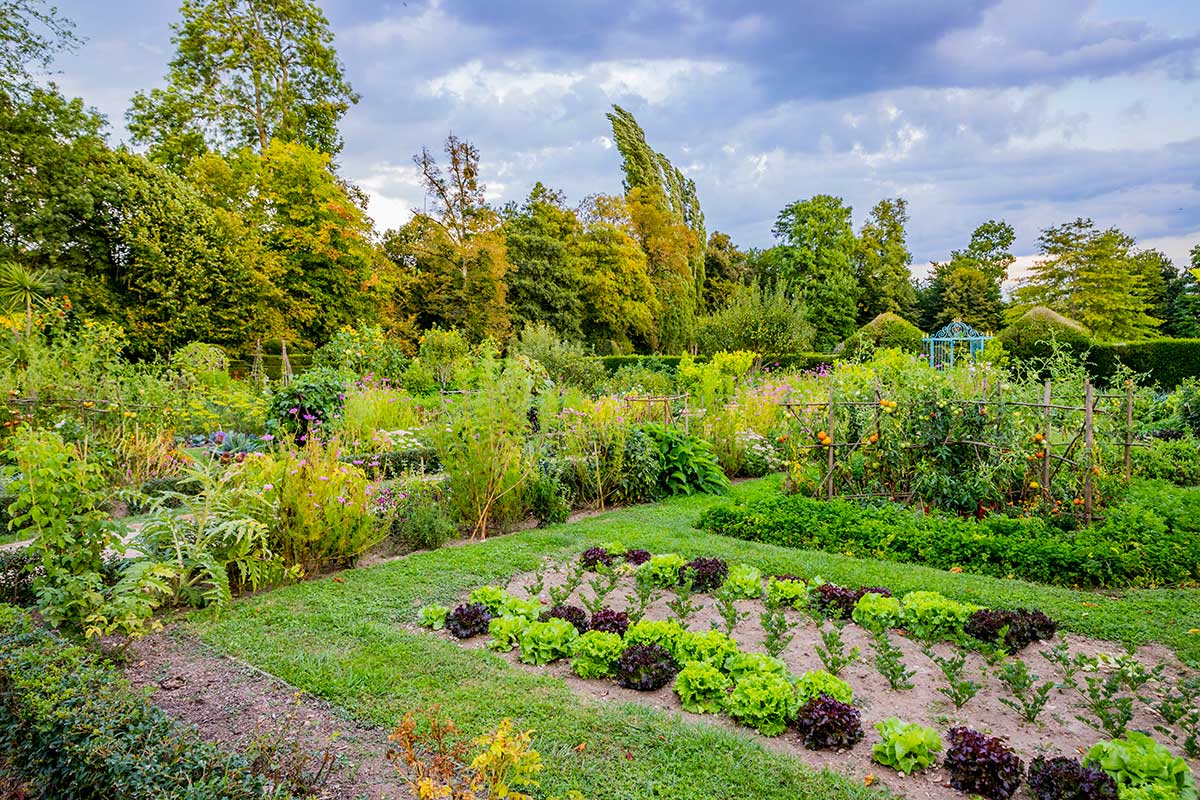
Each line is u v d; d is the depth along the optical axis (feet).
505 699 10.25
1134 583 15.64
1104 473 20.90
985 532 18.01
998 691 10.87
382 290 87.35
